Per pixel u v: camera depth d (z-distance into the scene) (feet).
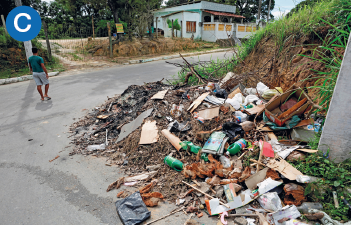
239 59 26.07
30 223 9.12
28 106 22.93
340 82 9.55
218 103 15.93
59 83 32.19
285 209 8.75
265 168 10.50
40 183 11.63
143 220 9.14
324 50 15.56
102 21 90.89
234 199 9.59
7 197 10.60
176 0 127.24
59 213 9.65
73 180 11.84
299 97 13.28
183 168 11.77
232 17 91.15
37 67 23.07
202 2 82.23
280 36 20.17
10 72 36.78
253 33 28.68
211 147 12.22
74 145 15.48
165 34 91.86
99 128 17.75
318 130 12.19
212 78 23.02
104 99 24.68
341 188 9.12
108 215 9.53
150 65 46.14
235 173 10.77
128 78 34.53
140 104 18.49
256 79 20.85
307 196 9.29
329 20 16.47
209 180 10.91
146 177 11.78
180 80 28.60
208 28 83.71
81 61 49.73
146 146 13.78
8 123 18.97
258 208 9.35
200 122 14.51
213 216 9.34
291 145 11.96
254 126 13.73
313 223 8.47
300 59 17.31
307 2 21.81
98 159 13.79
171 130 14.40
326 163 10.11
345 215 8.41
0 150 14.84
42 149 14.97
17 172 12.56
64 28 70.74
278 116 12.87
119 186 11.31
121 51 56.08
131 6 57.26
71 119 19.72
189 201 10.14
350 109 9.64
